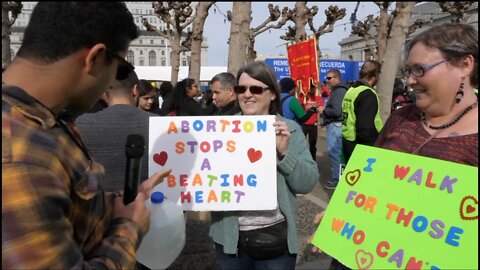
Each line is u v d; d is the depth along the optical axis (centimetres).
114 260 104
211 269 340
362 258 147
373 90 487
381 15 1023
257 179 205
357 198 157
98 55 100
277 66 1545
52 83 97
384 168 153
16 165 88
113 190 200
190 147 209
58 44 94
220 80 409
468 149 143
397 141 165
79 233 102
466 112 147
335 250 155
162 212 156
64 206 94
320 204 529
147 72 1477
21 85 97
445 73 141
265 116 205
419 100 150
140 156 123
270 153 205
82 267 96
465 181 131
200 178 208
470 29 141
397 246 140
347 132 513
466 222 128
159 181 137
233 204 205
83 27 95
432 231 134
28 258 86
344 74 1709
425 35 145
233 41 385
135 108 218
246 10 381
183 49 1406
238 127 206
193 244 382
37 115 96
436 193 136
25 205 87
